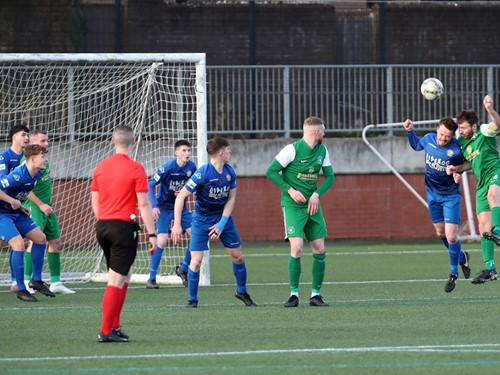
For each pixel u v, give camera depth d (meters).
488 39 75.56
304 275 47.19
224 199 32.69
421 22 74.56
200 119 42.44
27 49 67.75
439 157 35.94
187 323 29.00
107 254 25.44
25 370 20.97
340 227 68.25
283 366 21.47
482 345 24.39
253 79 68.25
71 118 58.62
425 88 39.72
